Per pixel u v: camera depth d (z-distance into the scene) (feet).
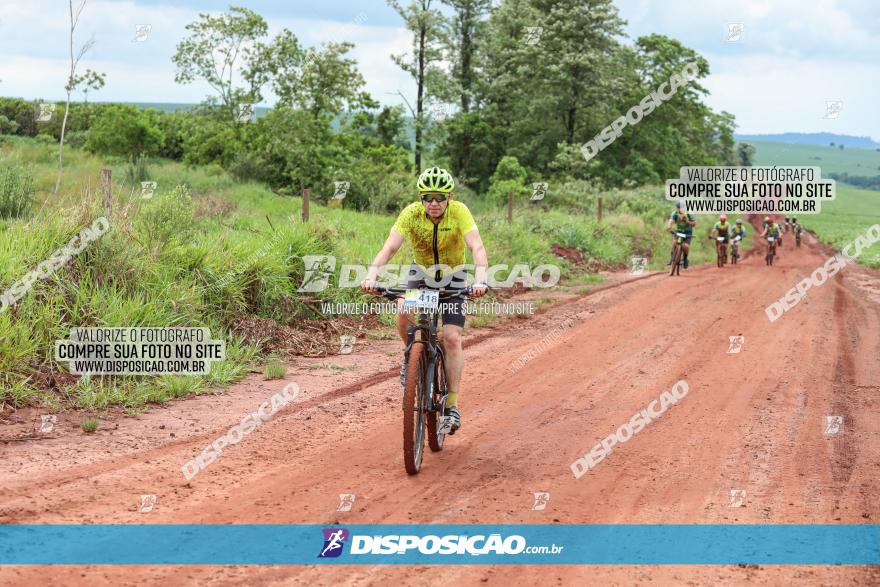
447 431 20.71
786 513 16.29
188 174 117.29
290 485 17.34
